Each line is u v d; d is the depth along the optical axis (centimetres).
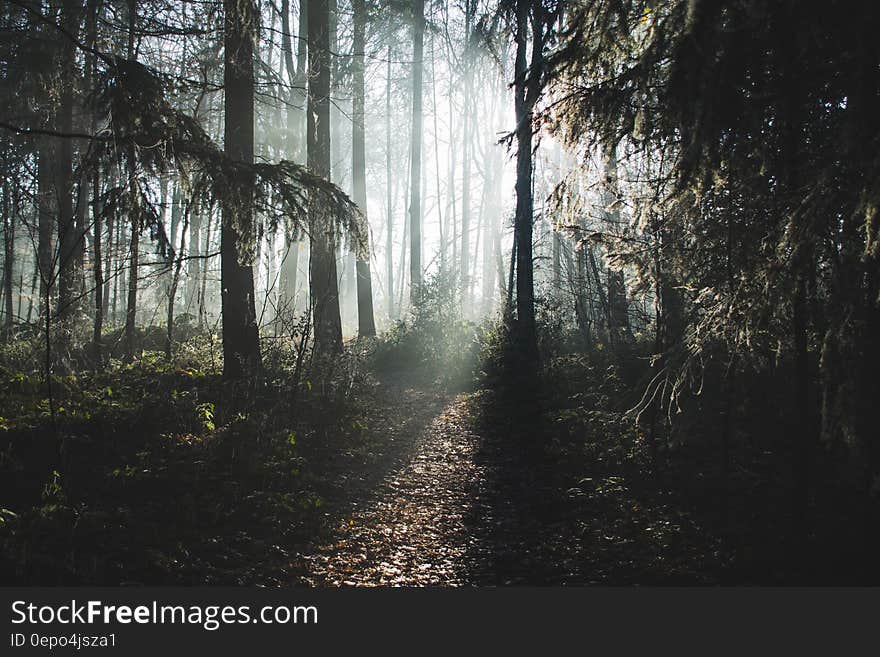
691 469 757
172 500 648
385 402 1303
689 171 483
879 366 448
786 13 416
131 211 787
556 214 758
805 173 481
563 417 1012
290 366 1195
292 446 870
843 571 495
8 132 1667
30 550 518
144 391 967
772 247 479
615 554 592
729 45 441
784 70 451
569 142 659
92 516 577
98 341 1324
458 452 987
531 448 966
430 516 727
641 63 520
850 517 545
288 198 941
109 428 798
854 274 459
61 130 1650
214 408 920
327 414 1040
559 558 598
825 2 400
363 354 1641
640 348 1230
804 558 518
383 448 998
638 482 757
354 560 602
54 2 1368
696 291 661
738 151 492
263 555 589
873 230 392
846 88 429
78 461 707
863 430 454
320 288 1527
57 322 1213
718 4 434
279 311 1160
